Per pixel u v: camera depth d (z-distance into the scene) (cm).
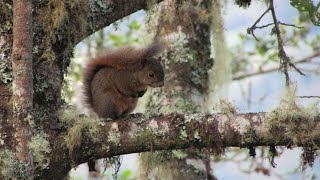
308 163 804
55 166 808
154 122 814
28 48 783
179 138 807
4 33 830
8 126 791
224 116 808
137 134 811
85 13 881
